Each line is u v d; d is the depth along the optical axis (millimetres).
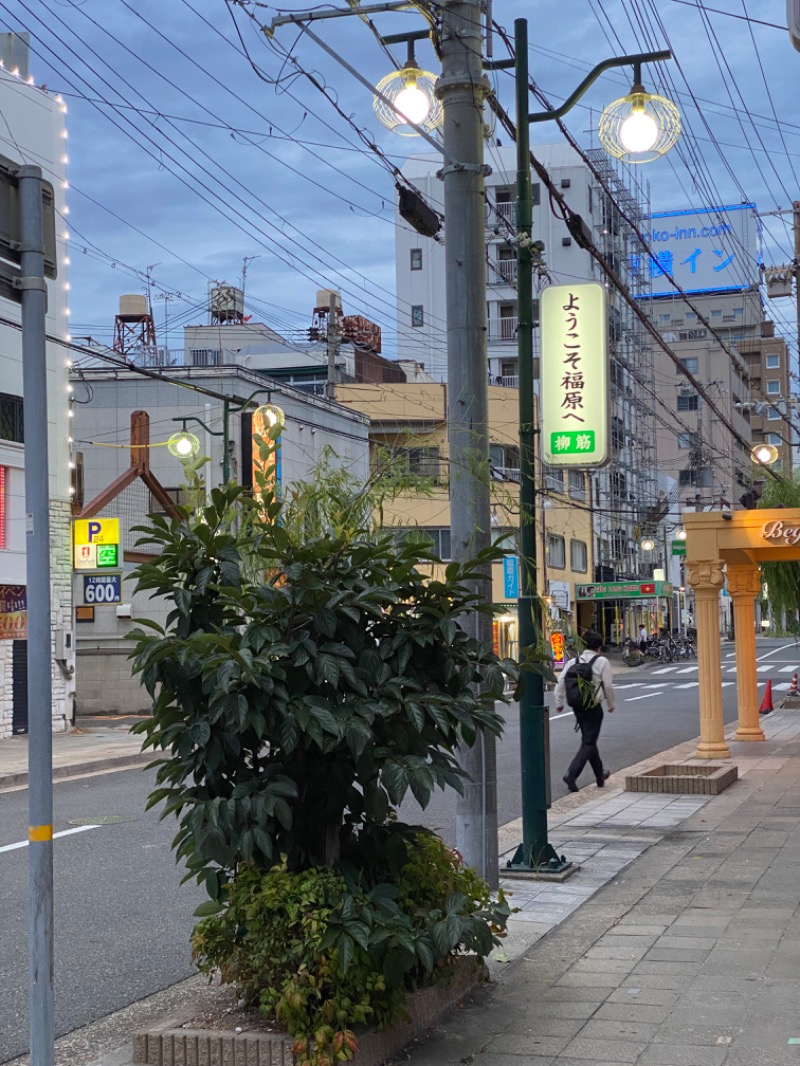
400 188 9266
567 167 61531
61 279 26031
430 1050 4922
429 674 5270
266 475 5422
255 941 4738
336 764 5121
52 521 25547
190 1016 5043
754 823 11109
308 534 5492
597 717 14289
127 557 31688
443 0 7723
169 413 34062
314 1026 4582
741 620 21062
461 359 7488
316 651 4848
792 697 30406
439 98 7824
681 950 6445
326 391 45750
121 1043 5434
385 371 55562
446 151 7695
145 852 10453
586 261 61125
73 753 20359
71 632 26094
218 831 4738
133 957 7023
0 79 23844
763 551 19875
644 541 64562
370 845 5301
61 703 25469
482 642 5363
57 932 7645
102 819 12438
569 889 8258
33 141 24797
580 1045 4930
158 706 5039
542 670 5586
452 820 11914
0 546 23594
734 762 17062
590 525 60031
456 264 7574
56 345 25875
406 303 66312
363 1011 4594
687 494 88938
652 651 61688
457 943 4848
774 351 111000
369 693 5027
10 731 23875
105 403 34188
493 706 5430
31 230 4184
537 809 8891
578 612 61312
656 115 9859
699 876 8594
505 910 5512
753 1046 4832
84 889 8938
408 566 5230
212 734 4867
